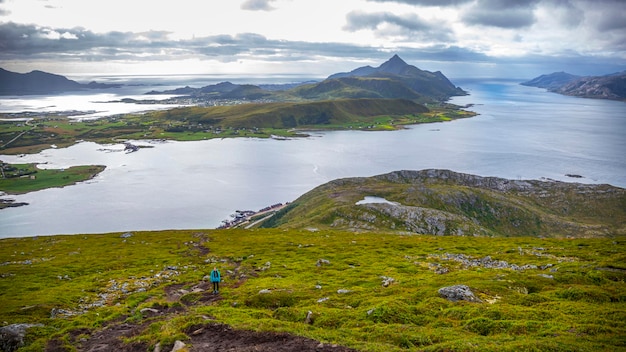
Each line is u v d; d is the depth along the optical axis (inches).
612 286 1754.4
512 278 1924.2
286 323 1393.9
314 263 2893.7
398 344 1214.9
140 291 2272.4
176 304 1881.2
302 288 2059.5
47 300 2005.4
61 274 2785.4
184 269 2856.8
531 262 2554.1
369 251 3331.7
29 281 2583.7
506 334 1250.6
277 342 1215.6
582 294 1624.0
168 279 2561.5
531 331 1263.5
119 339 1392.7
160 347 1226.6
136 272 2795.3
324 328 1396.4
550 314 1402.6
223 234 4699.8
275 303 1824.6
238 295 1985.7
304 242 3964.1
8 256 3602.4
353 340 1235.9
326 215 7687.0
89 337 1486.2
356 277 2338.8
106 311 1833.2
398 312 1469.0
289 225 7377.0
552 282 1863.9
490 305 1521.9
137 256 3430.1
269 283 2253.9
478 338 1214.9
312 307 1633.9
